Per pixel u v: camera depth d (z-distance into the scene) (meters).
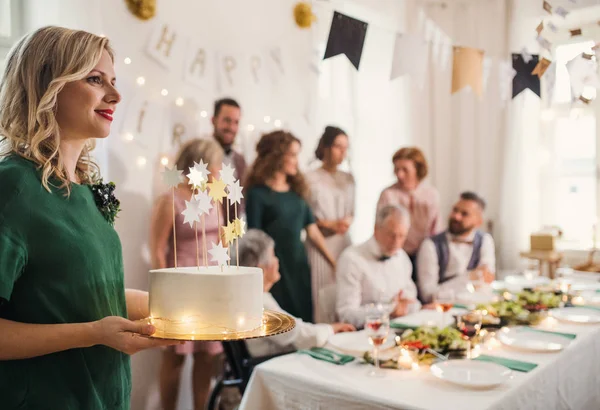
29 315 0.93
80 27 2.37
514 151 3.84
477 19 3.95
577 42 3.64
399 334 1.99
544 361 1.66
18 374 0.94
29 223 0.92
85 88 1.00
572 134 3.89
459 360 1.62
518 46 3.77
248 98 3.05
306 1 3.29
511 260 3.85
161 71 2.68
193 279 1.09
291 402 1.55
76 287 0.97
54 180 1.00
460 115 4.03
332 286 2.95
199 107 2.82
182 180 1.18
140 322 0.93
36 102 0.97
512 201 3.85
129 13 2.56
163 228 2.56
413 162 3.56
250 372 2.04
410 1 3.89
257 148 3.05
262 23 3.12
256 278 1.15
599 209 3.71
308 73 3.36
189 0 2.78
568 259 3.75
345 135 3.37
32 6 2.27
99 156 2.46
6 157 0.97
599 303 2.53
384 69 3.80
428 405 1.31
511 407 1.40
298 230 3.11
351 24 2.00
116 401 1.05
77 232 0.99
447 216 4.06
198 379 2.69
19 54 0.99
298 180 3.15
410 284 2.92
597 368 2.05
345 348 1.77
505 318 2.16
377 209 3.60
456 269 3.26
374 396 1.38
